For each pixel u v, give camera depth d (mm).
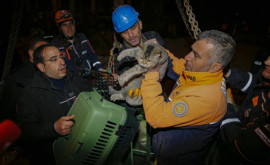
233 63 7637
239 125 1549
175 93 1664
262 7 11070
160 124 1529
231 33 10977
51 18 10219
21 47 7039
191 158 1731
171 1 11711
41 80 1998
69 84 2197
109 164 1835
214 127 1539
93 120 1499
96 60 3562
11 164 2062
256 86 1767
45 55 1966
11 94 2256
